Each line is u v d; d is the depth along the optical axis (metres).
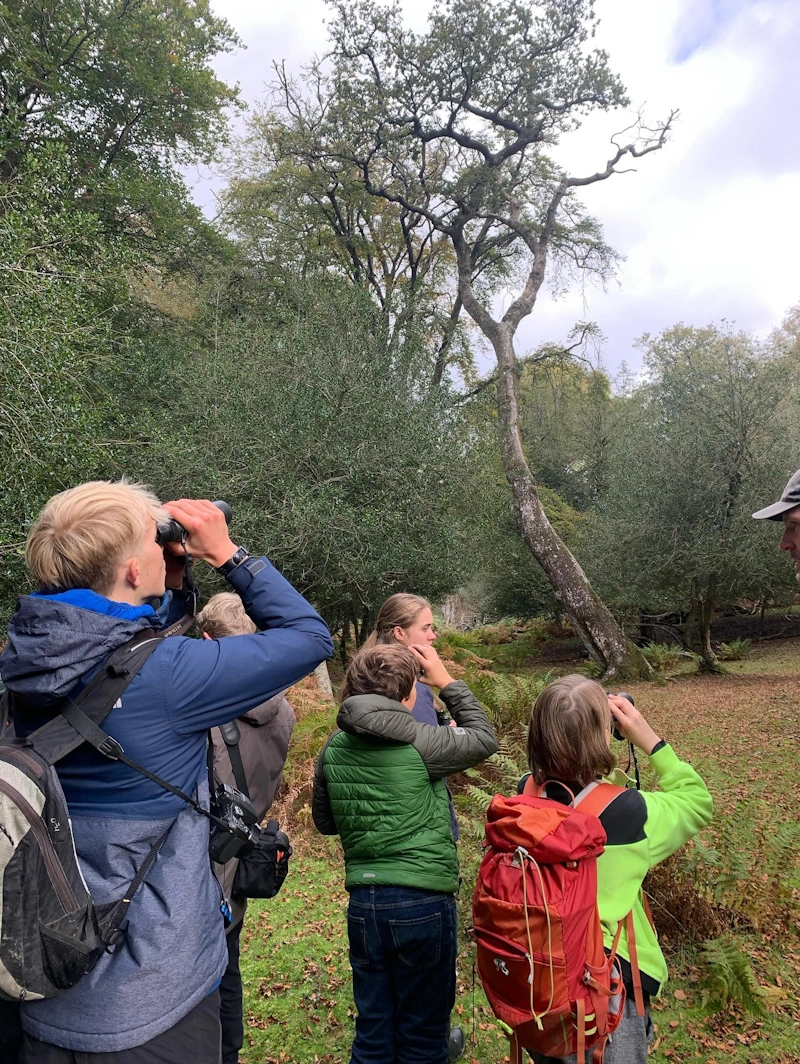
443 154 23.27
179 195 17.75
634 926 2.00
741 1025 3.26
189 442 11.91
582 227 24.25
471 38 19.53
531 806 1.90
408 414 14.53
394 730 2.38
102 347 10.13
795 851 4.67
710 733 10.33
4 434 7.12
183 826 1.49
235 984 2.53
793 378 18.02
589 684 2.05
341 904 4.83
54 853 1.28
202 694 1.44
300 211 22.78
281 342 13.89
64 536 1.46
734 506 17.08
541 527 19.88
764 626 26.95
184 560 1.73
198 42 19.12
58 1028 1.36
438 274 25.78
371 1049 2.39
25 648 1.35
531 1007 1.76
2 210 9.55
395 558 13.27
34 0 14.52
